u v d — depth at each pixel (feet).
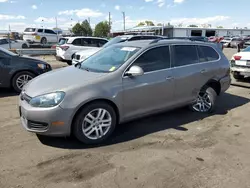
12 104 19.54
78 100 11.82
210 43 18.63
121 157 11.46
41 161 11.00
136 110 13.98
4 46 67.72
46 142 12.76
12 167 10.50
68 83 12.41
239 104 20.38
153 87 14.34
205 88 17.60
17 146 12.32
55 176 9.94
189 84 16.28
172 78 15.21
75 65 16.17
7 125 15.01
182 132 14.40
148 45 14.74
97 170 10.40
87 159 11.25
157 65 14.83
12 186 9.27
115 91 12.87
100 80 12.67
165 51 15.43
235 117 17.11
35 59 24.50
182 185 9.50
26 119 12.10
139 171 10.37
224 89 18.79
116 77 13.11
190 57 16.71
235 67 28.58
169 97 15.38
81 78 12.89
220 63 18.33
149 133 14.17
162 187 9.37
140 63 14.11
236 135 14.10
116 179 9.80
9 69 22.53
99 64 14.79
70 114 11.73
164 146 12.62
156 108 14.89
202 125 15.55
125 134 13.98
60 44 46.14
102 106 12.58
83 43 45.16
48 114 11.53
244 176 10.13
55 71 15.11
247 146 12.75
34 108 11.73
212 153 11.98
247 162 11.20
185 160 11.29
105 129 12.99
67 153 11.75
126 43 16.10
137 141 13.14
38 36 95.55
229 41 125.80
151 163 10.98
